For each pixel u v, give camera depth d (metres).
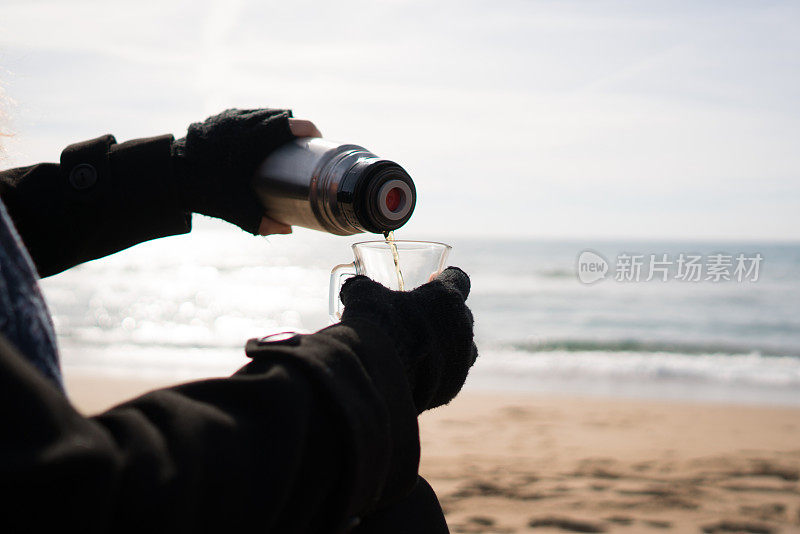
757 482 4.21
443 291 0.66
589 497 3.89
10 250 0.45
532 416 6.34
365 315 0.60
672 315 19.61
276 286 28.27
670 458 4.80
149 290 25.19
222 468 0.42
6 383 0.35
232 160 0.97
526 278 28.83
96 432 0.37
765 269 33.97
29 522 0.34
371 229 0.99
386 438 0.52
